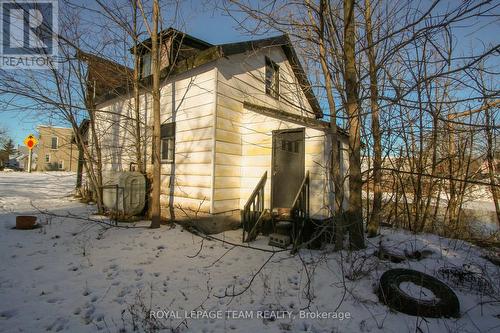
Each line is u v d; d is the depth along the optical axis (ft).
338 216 15.79
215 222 21.76
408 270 12.75
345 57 14.23
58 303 10.57
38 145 108.37
